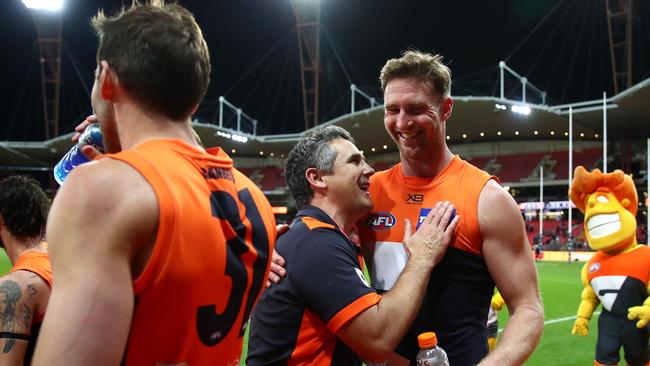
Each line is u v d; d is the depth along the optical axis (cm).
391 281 223
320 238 195
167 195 108
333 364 197
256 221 140
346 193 215
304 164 221
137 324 108
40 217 256
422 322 215
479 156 4453
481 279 213
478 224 207
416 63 214
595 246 554
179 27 123
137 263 107
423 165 225
